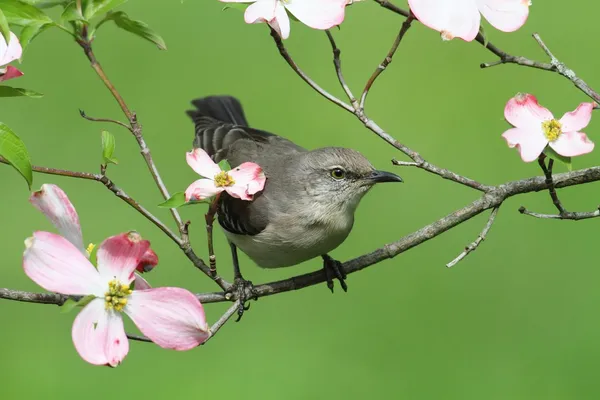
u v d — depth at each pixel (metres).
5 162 5.54
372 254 7.17
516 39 15.47
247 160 9.48
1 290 5.68
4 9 5.95
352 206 8.70
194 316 5.30
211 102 11.18
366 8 16.25
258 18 5.71
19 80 14.55
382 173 8.63
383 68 6.42
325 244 8.72
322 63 15.34
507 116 5.96
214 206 6.11
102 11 6.16
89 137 13.91
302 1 5.82
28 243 5.13
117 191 5.96
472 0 5.60
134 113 6.41
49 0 6.27
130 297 5.27
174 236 6.15
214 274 6.23
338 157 8.63
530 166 13.64
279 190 8.70
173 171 13.48
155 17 15.78
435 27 5.55
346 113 14.55
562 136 5.91
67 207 5.42
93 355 5.12
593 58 14.96
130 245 5.27
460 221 6.93
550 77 14.95
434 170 6.61
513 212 13.20
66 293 5.15
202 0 16.06
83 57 15.09
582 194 12.99
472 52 15.45
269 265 9.04
